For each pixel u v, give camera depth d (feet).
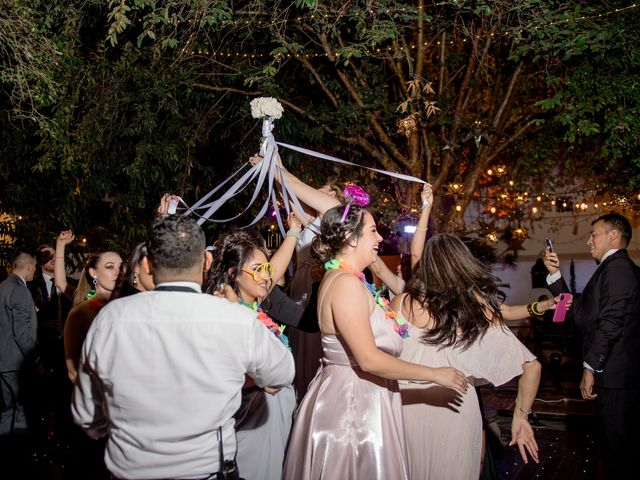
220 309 7.82
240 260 10.91
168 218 8.04
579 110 24.07
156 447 7.50
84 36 26.43
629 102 24.38
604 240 14.97
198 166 28.96
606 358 14.14
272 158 12.36
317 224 13.82
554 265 14.40
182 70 26.02
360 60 28.45
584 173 34.30
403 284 13.71
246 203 29.73
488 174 35.01
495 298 11.22
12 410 18.79
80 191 29.30
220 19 22.26
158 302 7.70
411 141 27.48
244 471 10.75
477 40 27.40
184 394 7.54
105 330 7.63
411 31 28.84
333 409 9.97
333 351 10.19
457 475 11.00
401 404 10.82
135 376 7.48
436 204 27.96
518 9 23.34
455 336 10.95
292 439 10.28
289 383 8.45
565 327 31.07
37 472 17.20
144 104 25.53
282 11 24.30
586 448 19.39
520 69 27.50
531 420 22.47
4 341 18.75
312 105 28.53
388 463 9.84
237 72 27.27
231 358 7.72
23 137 28.86
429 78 30.94
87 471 14.23
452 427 11.09
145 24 19.95
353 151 29.91
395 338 10.43
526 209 36.94
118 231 32.65
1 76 19.69
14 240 33.14
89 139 25.35
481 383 11.87
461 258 11.19
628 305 14.23
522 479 16.96
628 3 23.97
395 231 27.48
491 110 29.50
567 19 22.76
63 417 20.76
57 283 16.96
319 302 10.22
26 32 19.60
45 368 21.75
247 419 10.87
